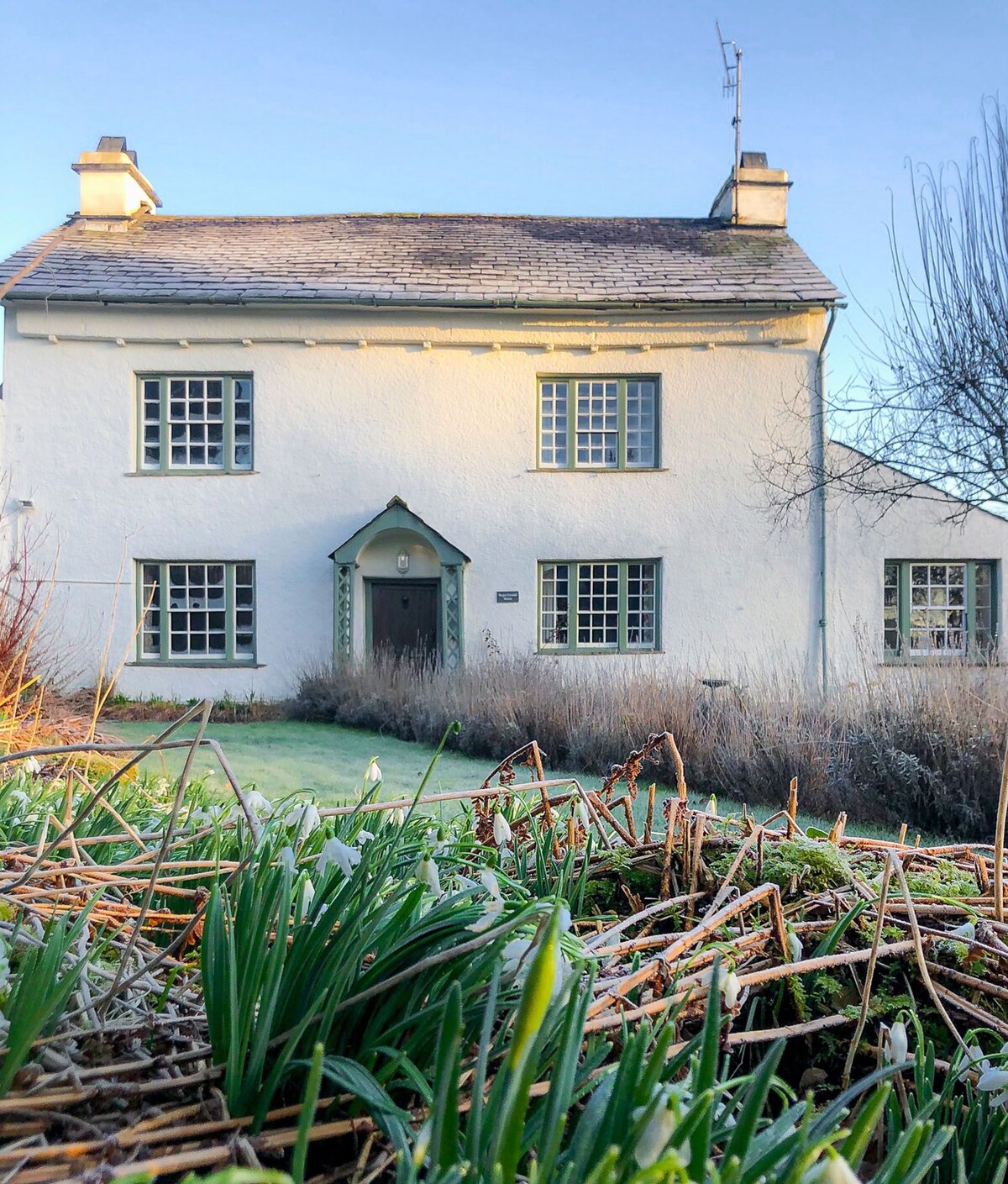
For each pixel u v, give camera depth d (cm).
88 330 1436
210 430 1499
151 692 1435
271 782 766
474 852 215
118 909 183
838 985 167
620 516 1483
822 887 196
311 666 1432
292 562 1467
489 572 1476
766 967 167
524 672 1170
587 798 227
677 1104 88
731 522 1483
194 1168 100
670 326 1485
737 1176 88
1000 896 183
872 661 1458
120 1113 111
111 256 1544
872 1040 169
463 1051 125
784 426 1482
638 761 222
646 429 1518
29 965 129
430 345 1474
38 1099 107
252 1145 106
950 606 1512
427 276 1520
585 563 1501
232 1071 115
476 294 1463
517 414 1486
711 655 1472
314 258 1577
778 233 1734
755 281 1523
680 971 147
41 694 613
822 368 1480
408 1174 88
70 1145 100
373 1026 127
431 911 145
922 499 1370
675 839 211
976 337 1173
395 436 1476
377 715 1202
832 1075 166
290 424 1470
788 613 1475
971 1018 168
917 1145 97
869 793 738
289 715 1332
